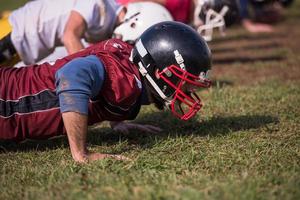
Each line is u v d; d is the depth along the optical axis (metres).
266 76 23.34
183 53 12.20
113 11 16.50
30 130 12.80
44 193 10.34
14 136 12.94
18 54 17.28
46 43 17.03
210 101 17.92
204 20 19.80
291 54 28.72
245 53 29.64
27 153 13.40
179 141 13.67
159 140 13.74
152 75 12.42
